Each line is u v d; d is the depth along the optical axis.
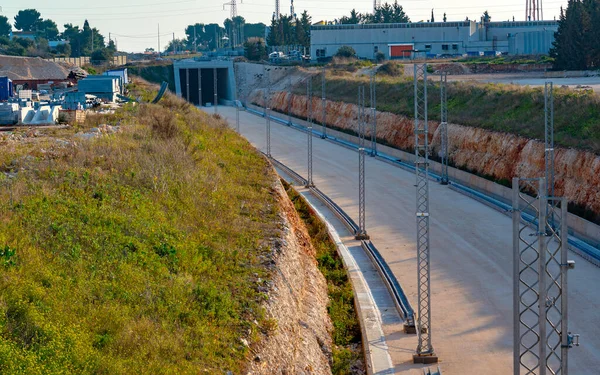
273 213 31.19
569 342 16.81
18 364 13.48
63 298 16.53
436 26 140.38
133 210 24.48
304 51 165.88
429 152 63.94
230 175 37.91
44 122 41.28
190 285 19.69
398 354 25.38
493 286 31.94
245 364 16.83
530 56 118.69
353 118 86.38
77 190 24.47
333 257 36.59
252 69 142.25
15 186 22.86
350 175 60.53
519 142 50.41
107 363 14.46
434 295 31.11
